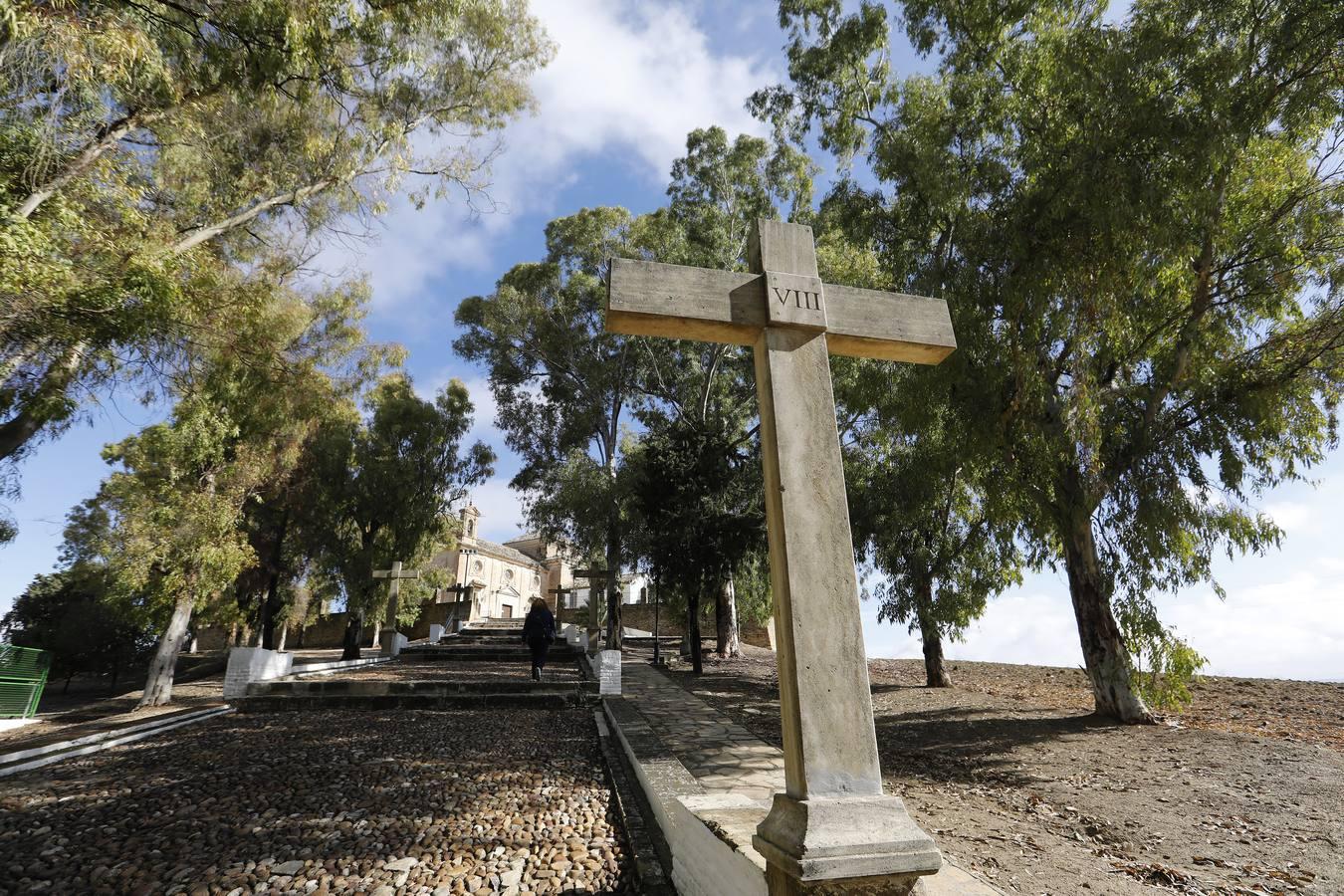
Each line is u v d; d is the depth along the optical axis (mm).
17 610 24781
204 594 14164
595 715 10461
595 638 20625
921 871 2352
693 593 16609
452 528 26484
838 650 2686
